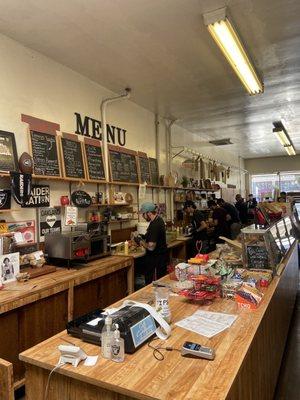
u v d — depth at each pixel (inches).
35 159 126.5
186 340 60.6
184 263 104.9
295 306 169.0
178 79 166.1
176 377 48.1
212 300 82.9
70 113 149.4
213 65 149.9
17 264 106.9
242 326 66.7
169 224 239.5
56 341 61.6
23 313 94.7
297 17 112.1
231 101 205.5
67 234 125.6
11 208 117.3
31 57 129.2
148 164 215.8
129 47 130.6
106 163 171.3
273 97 199.9
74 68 150.3
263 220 158.1
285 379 104.7
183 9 105.0
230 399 45.3
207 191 316.8
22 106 124.2
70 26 113.5
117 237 182.2
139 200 205.9
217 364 51.7
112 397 48.4
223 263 107.0
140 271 169.2
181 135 276.1
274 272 104.2
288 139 319.3
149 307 65.6
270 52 139.3
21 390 97.0
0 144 113.7
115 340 53.9
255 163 486.3
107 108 177.9
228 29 107.0
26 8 102.1
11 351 91.0
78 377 49.5
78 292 117.4
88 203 153.1
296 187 468.1
